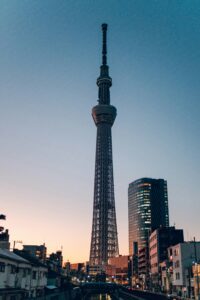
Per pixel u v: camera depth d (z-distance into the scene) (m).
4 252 52.12
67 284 92.94
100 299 110.94
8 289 46.66
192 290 95.50
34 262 64.19
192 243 109.75
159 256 144.62
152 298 90.69
